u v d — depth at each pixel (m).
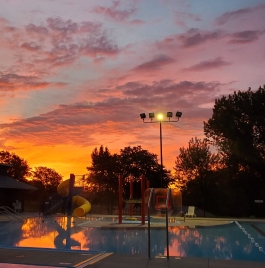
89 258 8.25
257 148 38.44
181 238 14.48
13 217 25.39
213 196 44.38
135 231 16.98
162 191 12.59
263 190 40.94
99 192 50.94
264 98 37.09
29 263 7.68
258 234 16.23
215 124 40.00
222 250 11.41
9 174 64.69
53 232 16.41
